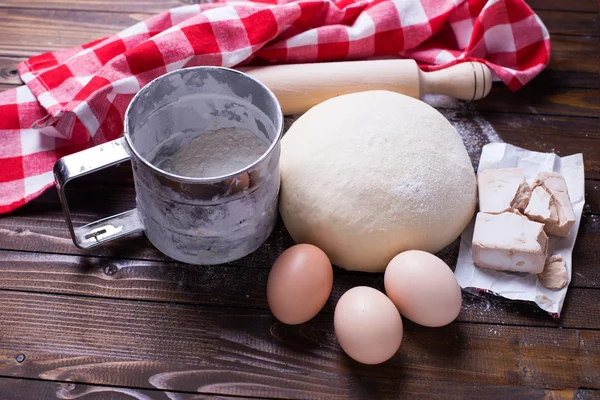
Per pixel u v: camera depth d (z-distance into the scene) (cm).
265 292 58
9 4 77
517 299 57
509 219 58
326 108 62
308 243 59
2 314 56
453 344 56
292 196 59
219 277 59
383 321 51
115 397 53
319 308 55
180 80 58
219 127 63
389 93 63
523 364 55
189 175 61
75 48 72
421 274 53
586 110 72
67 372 54
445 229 58
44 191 62
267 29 68
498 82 74
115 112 64
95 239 58
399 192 56
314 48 70
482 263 58
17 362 54
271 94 56
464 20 74
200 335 56
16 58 72
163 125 61
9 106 67
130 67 64
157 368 54
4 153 65
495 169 62
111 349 55
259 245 60
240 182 52
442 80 69
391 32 72
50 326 56
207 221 54
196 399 53
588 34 79
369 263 58
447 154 59
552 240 61
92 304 57
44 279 58
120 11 77
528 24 72
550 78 74
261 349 55
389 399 53
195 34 66
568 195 61
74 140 66
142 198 55
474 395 54
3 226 61
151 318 57
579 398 54
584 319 57
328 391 53
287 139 62
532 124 70
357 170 57
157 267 59
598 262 61
